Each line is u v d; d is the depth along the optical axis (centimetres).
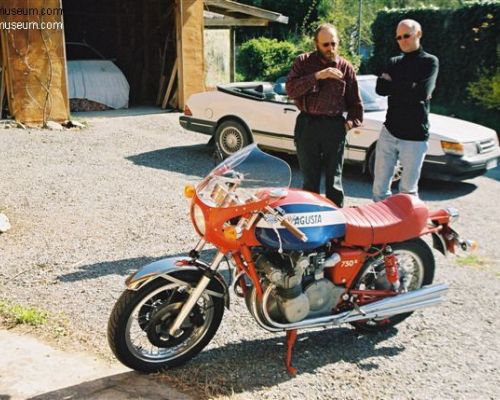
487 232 707
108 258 581
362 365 414
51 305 483
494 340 453
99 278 535
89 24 1725
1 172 877
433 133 848
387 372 406
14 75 1215
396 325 470
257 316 396
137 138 1172
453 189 900
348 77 573
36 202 745
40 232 644
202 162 996
